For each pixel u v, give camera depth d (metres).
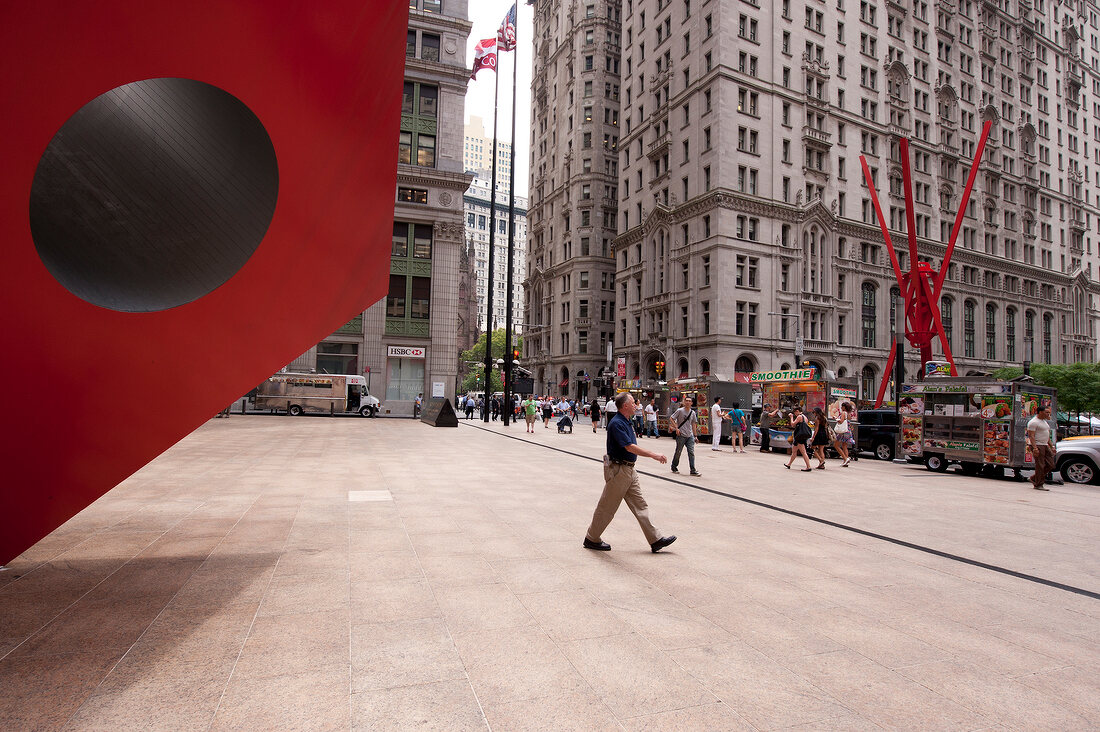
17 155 3.15
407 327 37.75
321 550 5.38
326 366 36.97
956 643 3.74
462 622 3.77
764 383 23.34
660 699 2.86
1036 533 7.41
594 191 61.88
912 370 50.03
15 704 2.61
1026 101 64.62
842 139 48.19
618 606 4.16
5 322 3.30
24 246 3.26
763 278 43.00
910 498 10.23
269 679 2.93
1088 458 13.49
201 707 2.63
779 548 6.11
